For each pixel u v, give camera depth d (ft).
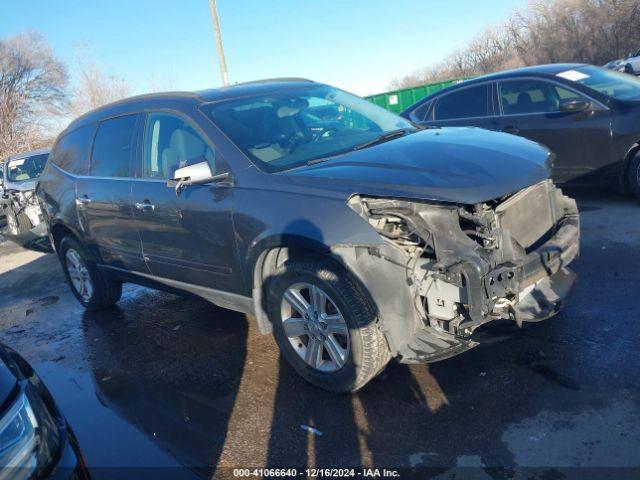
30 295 23.26
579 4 112.68
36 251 30.55
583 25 112.98
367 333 10.43
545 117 22.31
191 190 13.00
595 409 9.77
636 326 12.17
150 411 12.14
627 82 22.40
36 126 115.34
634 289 13.94
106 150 16.44
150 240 14.58
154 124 14.76
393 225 10.40
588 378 10.66
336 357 11.10
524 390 10.61
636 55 78.84
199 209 12.71
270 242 11.25
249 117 13.55
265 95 14.71
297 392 11.84
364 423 10.43
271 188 11.43
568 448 8.98
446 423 10.05
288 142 13.00
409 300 10.34
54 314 20.03
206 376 13.25
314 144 13.06
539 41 124.36
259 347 14.26
